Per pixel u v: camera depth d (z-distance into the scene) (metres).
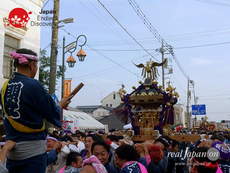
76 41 11.85
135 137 6.21
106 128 23.97
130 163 3.35
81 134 8.55
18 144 2.43
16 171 2.47
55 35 11.99
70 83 12.57
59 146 3.44
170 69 30.47
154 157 3.85
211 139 5.42
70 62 11.98
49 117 2.59
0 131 12.34
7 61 12.45
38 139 2.54
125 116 6.94
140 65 7.19
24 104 2.46
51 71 11.84
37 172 2.49
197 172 2.78
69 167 4.44
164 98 6.43
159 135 5.98
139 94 6.84
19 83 2.53
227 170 3.80
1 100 2.61
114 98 56.34
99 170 2.77
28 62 2.70
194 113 34.75
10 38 12.62
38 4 14.23
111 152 4.80
